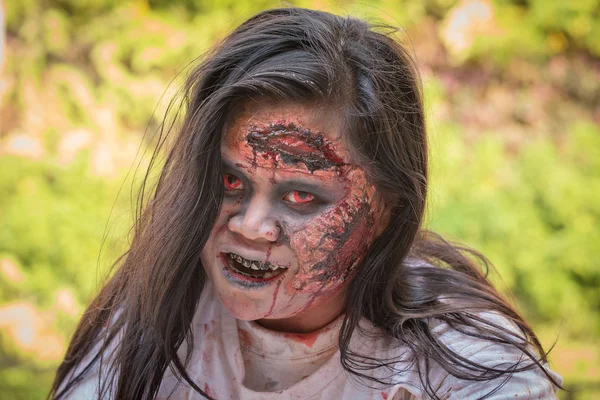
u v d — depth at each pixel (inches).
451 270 55.6
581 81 163.3
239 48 45.9
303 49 45.5
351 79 45.1
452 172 147.3
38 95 152.3
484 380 44.9
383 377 47.9
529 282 142.7
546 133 160.7
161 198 48.3
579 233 144.4
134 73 154.9
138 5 157.2
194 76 48.3
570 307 141.9
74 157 145.5
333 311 49.5
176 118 51.4
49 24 153.5
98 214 139.4
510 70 162.7
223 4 156.0
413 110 48.9
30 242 135.3
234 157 44.7
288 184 44.6
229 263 47.1
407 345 48.1
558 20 161.0
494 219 142.9
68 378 54.1
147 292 48.4
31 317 130.2
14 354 126.8
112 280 55.1
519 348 46.8
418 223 48.8
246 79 43.7
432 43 162.4
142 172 144.7
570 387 123.7
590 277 143.9
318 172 44.3
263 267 46.0
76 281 134.3
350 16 49.9
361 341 49.4
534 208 147.4
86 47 155.7
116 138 150.1
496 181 148.9
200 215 45.8
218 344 51.3
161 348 49.3
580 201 146.7
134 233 51.4
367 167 45.4
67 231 136.6
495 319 49.8
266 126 44.0
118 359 50.3
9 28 153.9
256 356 50.6
